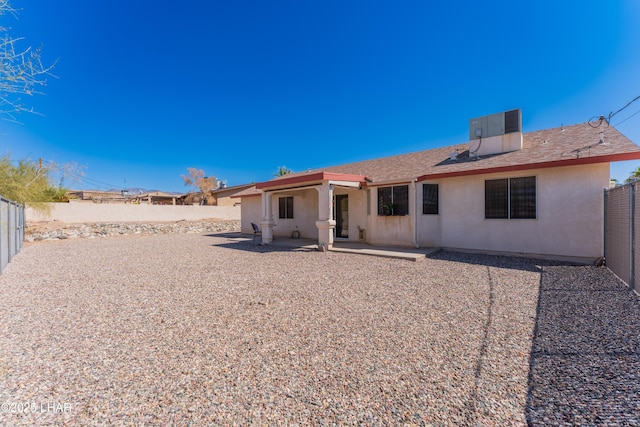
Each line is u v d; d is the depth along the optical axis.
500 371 2.95
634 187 5.74
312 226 16.75
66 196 24.61
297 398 2.57
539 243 9.34
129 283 6.80
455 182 11.12
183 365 3.13
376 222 12.63
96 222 23.92
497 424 2.23
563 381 2.77
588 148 9.05
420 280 6.79
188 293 5.92
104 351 3.46
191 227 24.47
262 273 7.77
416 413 2.36
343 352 3.39
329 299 5.43
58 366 3.12
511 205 9.85
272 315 4.62
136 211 26.16
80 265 9.23
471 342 3.61
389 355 3.31
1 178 14.78
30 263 9.68
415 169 12.86
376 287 6.23
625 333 3.76
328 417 2.32
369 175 13.97
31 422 2.28
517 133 11.23
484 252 10.41
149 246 14.45
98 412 2.39
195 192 45.94
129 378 2.89
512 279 6.77
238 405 2.48
